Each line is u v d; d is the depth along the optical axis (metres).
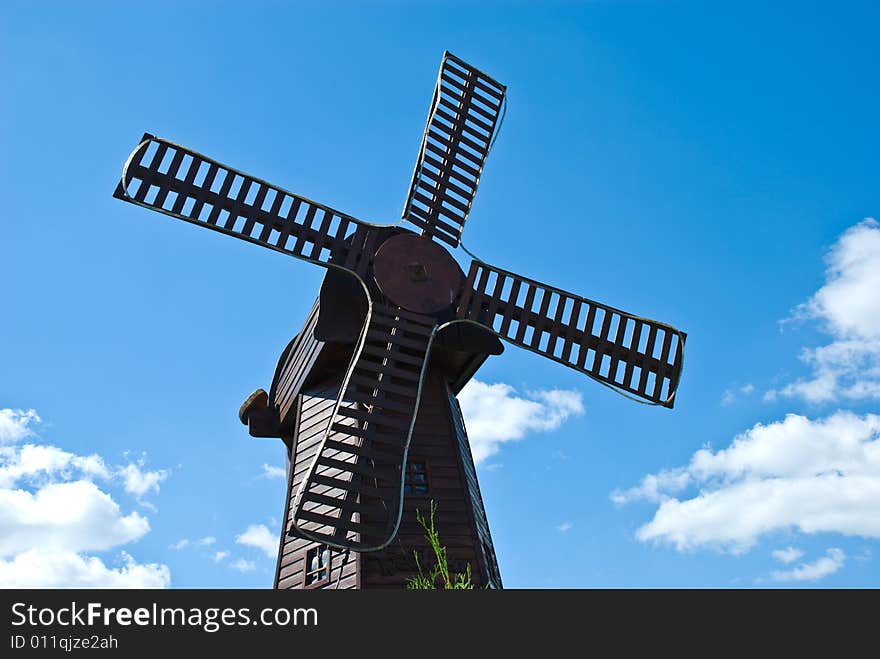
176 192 11.54
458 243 13.29
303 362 13.80
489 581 11.35
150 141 11.58
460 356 13.10
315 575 11.45
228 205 11.79
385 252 12.23
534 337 12.41
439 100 14.37
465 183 13.89
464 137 14.28
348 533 11.27
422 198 13.37
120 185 11.24
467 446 13.54
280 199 12.10
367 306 12.36
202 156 11.82
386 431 12.27
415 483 11.95
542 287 12.74
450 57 14.81
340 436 12.20
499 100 15.04
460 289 12.47
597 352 12.56
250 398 14.96
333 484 10.24
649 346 12.67
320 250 12.08
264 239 11.83
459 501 11.98
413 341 11.68
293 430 14.53
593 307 12.80
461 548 11.52
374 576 10.89
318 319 12.33
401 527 11.44
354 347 12.59
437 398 13.02
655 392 12.44
